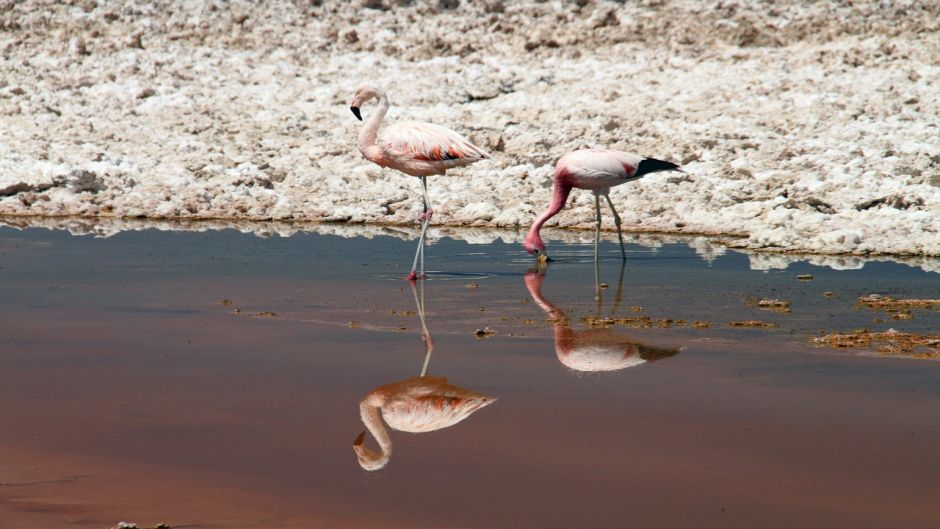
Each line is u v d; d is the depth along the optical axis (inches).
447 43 1245.7
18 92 1110.4
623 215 724.7
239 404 319.0
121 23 1317.7
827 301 473.4
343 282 526.0
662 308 461.4
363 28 1296.8
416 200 780.0
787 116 951.0
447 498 248.4
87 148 927.0
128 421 301.9
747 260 586.6
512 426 298.5
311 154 904.3
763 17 1245.1
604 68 1164.5
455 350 386.9
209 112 1045.2
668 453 276.5
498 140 906.1
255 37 1279.5
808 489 252.7
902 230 637.9
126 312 451.2
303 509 241.4
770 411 310.7
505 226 721.6
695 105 1011.3
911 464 268.1
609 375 351.3
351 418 306.0
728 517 237.6
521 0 1349.7
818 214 681.6
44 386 336.5
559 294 495.8
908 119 924.0
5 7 1352.1
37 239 663.1
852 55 1125.7
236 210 772.0
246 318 440.5
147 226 723.4
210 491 251.1
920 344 391.2
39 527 229.6
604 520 236.2
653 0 1310.3
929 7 1251.8
